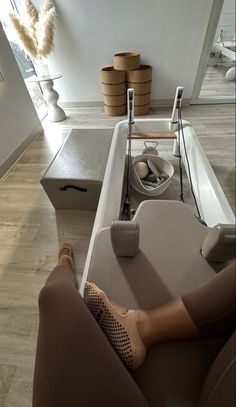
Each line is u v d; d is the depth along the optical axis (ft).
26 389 2.58
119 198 3.67
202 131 7.13
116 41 7.59
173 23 7.04
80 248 4.00
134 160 4.95
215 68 8.72
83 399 1.14
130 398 1.26
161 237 2.67
